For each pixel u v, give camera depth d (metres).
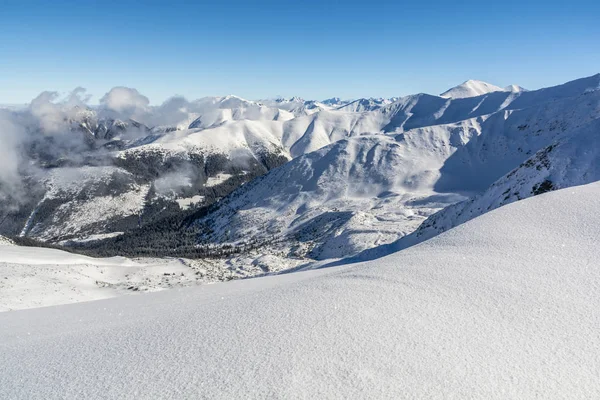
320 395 4.78
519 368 5.29
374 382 4.96
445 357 5.48
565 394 4.79
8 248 60.47
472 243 10.67
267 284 14.40
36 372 6.30
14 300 34.41
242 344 6.21
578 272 8.20
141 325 8.17
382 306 7.12
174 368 5.77
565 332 6.18
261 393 4.89
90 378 5.84
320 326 6.50
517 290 7.61
